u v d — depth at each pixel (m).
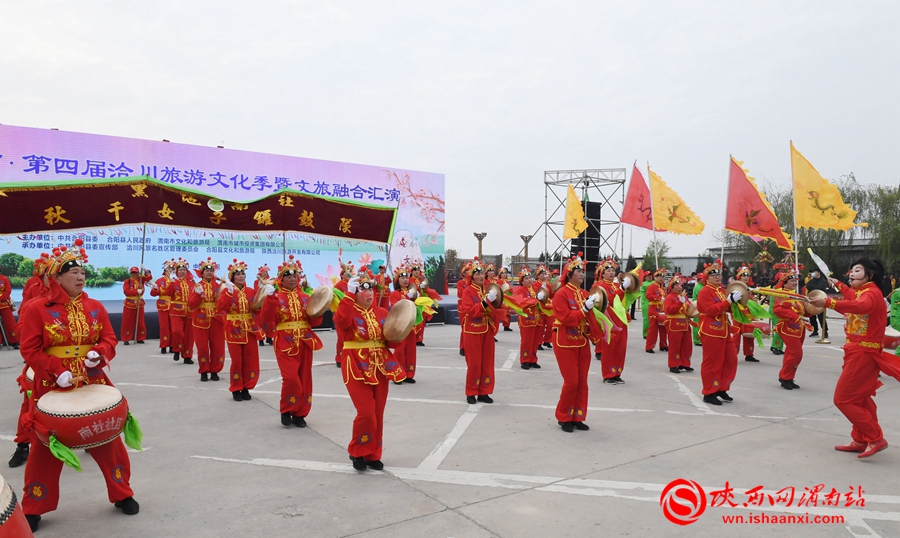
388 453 6.19
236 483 5.28
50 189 10.09
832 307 6.12
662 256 46.44
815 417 7.89
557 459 6.02
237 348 8.46
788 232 34.69
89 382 4.72
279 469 5.66
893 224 31.92
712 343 8.53
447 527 4.39
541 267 14.74
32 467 4.28
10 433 6.83
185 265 12.41
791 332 9.72
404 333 5.47
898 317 10.90
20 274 17.78
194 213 11.24
